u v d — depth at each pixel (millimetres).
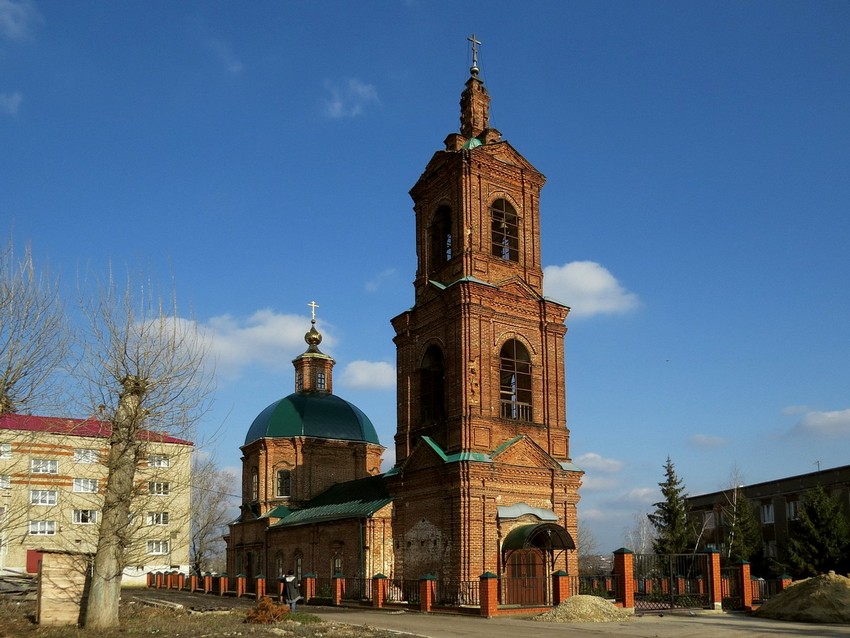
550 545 43969
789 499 73000
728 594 44469
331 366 73438
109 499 27781
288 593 37844
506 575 42469
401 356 50938
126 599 44062
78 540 30875
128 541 28016
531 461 45469
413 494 46531
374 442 69875
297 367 73438
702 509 85750
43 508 38188
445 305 47281
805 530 60719
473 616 36969
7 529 27484
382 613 39469
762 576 68750
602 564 117125
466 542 41938
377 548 47281
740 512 71500
